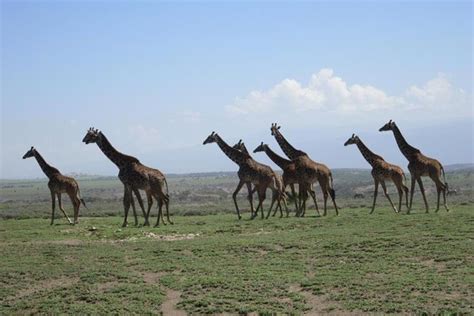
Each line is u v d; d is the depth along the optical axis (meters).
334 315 17.48
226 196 98.00
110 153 36.31
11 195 128.38
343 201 67.25
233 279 21.02
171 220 41.06
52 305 19.11
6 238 32.41
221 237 29.89
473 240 25.23
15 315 18.52
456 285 19.09
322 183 38.75
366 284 19.75
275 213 41.88
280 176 42.00
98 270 23.03
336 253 24.36
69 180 39.09
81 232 34.06
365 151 39.06
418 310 17.11
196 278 21.42
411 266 21.80
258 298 19.02
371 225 31.33
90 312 18.31
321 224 33.16
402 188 38.47
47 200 96.81
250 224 34.69
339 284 19.92
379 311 17.36
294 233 30.00
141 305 18.97
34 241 31.11
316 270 22.11
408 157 37.41
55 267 23.83
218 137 38.97
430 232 27.61
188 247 26.88
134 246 28.03
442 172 37.41
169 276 22.03
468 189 88.25
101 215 52.66
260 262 23.56
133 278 21.95
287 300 18.89
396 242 25.56
